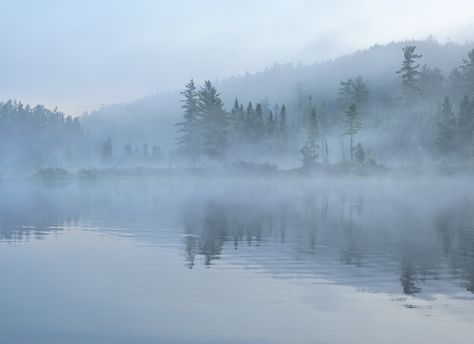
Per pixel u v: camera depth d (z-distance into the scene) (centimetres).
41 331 1166
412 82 10281
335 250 2098
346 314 1285
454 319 1252
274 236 2475
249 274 1675
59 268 1762
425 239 2377
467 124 9475
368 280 1600
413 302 1383
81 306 1338
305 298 1413
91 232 2612
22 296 1423
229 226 2836
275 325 1205
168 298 1406
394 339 1129
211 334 1154
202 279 1614
